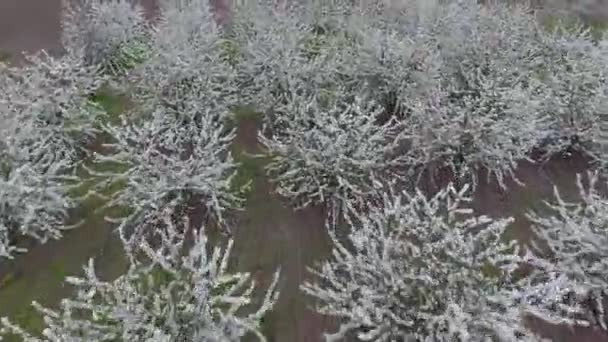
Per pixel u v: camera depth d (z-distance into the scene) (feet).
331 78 34.06
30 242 27.91
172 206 25.81
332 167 26.86
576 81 32.50
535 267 25.29
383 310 19.38
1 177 25.05
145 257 26.48
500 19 39.83
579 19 46.85
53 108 29.89
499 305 19.66
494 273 23.43
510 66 35.04
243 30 40.19
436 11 40.09
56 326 18.45
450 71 34.94
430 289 19.52
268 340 24.45
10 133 26.50
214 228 28.76
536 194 32.30
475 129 28.27
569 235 24.17
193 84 31.91
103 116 35.27
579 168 34.12
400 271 20.04
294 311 25.62
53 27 47.42
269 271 27.30
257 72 34.63
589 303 24.85
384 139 29.68
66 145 31.35
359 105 29.14
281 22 38.06
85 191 30.60
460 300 19.29
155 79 31.94
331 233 23.07
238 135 35.19
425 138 29.01
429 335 19.17
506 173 31.65
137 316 18.03
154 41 36.11
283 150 27.91
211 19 42.60
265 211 30.17
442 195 22.34
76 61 33.09
